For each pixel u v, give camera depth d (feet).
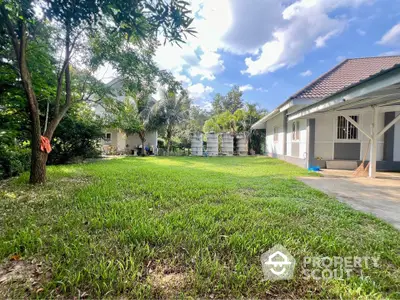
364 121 28.58
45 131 17.51
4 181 18.17
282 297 5.03
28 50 16.14
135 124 36.58
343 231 8.43
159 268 5.96
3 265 6.01
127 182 17.54
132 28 8.44
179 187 15.74
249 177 21.33
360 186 17.33
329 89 29.48
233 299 4.95
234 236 7.57
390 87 13.41
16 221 9.01
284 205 11.64
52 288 5.17
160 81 20.90
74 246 6.79
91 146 38.99
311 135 27.71
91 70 20.61
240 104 99.30
